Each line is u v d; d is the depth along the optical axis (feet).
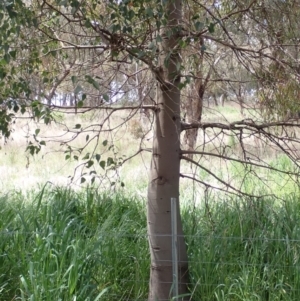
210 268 15.05
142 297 15.26
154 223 14.10
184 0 13.01
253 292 14.03
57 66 14.05
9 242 15.48
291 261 15.11
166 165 13.85
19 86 11.61
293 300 13.92
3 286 14.01
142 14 11.07
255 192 23.04
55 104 13.08
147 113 14.55
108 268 15.25
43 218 17.76
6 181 29.63
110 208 20.30
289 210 18.53
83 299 13.01
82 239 15.12
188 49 13.32
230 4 14.79
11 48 12.08
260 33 14.14
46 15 13.26
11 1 9.78
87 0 12.82
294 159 14.11
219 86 14.08
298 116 14.43
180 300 14.29
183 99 15.31
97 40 12.57
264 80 13.66
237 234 16.74
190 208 19.99
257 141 15.89
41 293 12.34
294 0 14.20
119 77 13.78
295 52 14.42
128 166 30.58
